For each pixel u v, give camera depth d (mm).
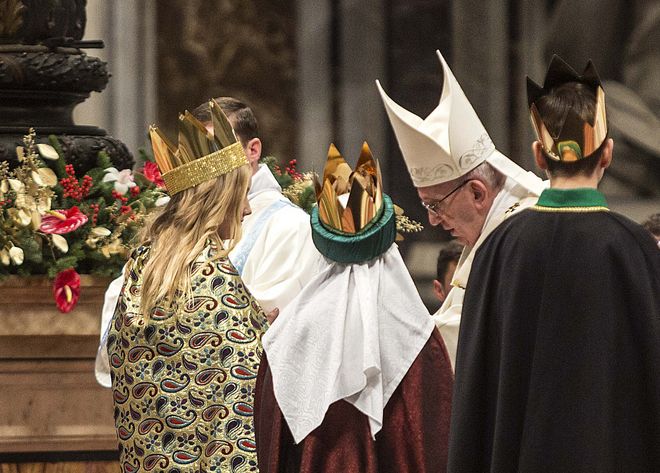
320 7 37906
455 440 8953
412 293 10289
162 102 36719
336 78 38094
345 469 9859
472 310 9094
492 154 11234
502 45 38156
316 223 10484
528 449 8602
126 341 9992
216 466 9734
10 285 13266
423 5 38188
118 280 13078
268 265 12812
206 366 9828
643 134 38531
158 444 9852
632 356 8578
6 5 14227
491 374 8969
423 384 10078
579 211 8852
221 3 37438
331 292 10234
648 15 38562
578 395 8547
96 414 13648
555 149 9047
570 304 8641
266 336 10102
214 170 10242
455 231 11453
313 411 9891
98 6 34906
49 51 14273
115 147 14500
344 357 9984
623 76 38938
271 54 37844
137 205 13961
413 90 38219
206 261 9984
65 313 13422
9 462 13578
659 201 38531
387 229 10297
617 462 8516
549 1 38531
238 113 13234
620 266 8648
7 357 13484
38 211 13172
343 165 10797
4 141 13953
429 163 11188
